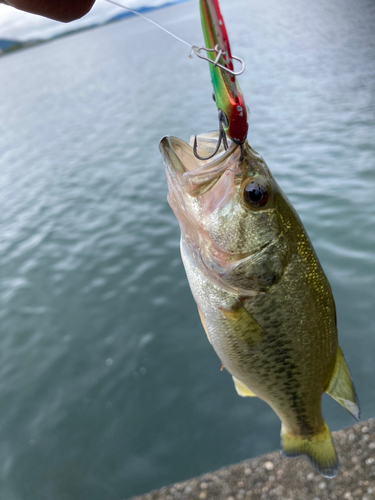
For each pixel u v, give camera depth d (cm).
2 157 232
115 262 90
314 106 180
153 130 213
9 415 55
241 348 23
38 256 102
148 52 774
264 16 798
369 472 34
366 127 137
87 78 583
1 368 64
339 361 25
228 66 15
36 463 49
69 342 67
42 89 569
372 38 314
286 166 121
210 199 21
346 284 66
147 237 99
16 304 81
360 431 37
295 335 23
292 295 22
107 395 56
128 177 148
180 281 78
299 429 27
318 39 392
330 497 33
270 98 219
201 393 53
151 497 36
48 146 233
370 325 56
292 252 22
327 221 85
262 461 37
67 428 52
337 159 116
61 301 79
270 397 25
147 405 53
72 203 135
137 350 62
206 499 35
